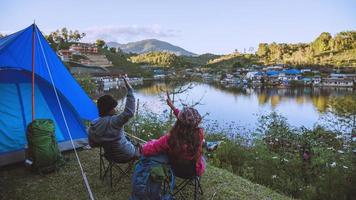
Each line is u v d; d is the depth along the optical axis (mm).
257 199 4551
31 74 5730
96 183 4680
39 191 4402
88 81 14477
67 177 4875
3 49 5039
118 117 3971
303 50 176750
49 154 4953
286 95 76688
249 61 189125
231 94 75500
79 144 6148
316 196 5340
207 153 6902
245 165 6488
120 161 4176
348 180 5281
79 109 6098
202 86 97375
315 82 108938
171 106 4406
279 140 7512
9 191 4383
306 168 6059
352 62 138750
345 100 10328
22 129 5523
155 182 3201
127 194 4375
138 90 53781
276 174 6066
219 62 195375
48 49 5660
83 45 108688
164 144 3275
